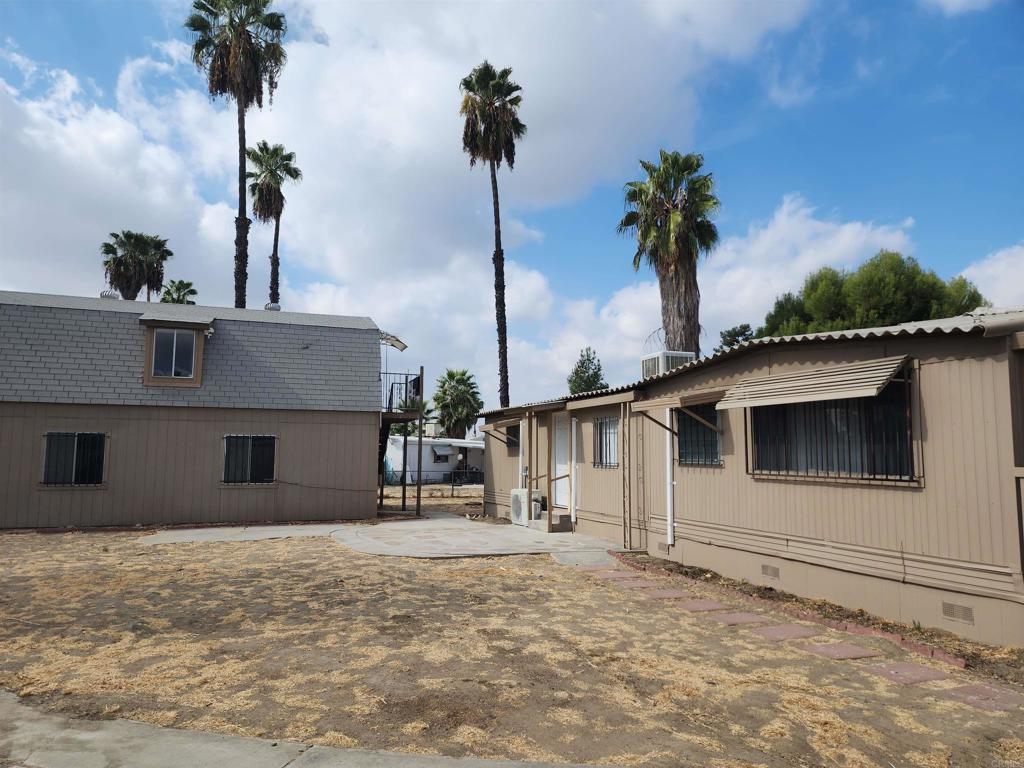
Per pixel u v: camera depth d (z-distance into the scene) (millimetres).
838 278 24141
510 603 7527
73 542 12836
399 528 14961
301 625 6398
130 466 15781
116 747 3717
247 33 26734
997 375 5750
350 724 4090
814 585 7543
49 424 15258
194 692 4594
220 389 16609
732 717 4336
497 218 27672
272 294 35906
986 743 3998
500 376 26953
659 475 10766
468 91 27859
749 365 8570
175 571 9375
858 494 7004
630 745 3887
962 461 5988
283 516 16812
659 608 7371
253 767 3492
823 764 3711
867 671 5258
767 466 8320
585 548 11500
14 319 15734
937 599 6168
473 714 4285
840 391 6637
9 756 3588
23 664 5176
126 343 16359
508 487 17172
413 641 5875
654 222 21406
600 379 43906
